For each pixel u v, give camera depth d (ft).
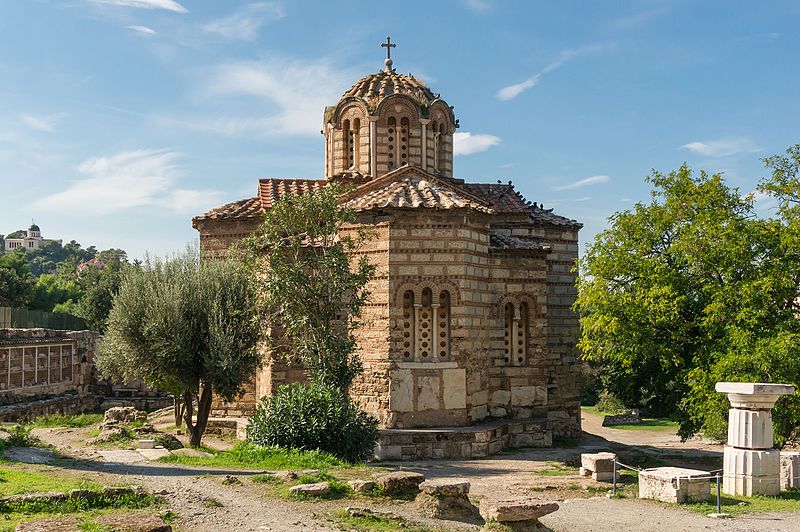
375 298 98.73
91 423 128.16
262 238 96.07
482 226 103.96
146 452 80.07
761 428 68.18
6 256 283.18
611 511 60.44
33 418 146.72
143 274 97.71
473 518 54.08
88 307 266.77
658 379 106.32
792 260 91.20
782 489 71.10
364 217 99.81
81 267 586.86
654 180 103.14
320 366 89.15
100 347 104.27
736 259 91.35
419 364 97.40
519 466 88.22
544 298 112.06
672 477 64.54
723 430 89.15
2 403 148.15
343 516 50.80
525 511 48.80
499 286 109.81
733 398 69.15
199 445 93.25
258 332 94.89
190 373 92.58
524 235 120.78
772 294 90.02
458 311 99.40
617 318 96.43
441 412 97.81
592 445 113.29
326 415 81.61
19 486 52.29
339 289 90.63
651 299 93.40
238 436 105.60
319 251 100.73
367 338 98.89
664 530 53.62
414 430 94.89
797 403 82.89
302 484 57.21
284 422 80.89
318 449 79.15
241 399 112.68
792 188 95.71
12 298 259.39
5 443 75.92
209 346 90.27
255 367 97.04
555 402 120.26
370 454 86.28
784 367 82.79
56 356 172.55
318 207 92.53
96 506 49.08
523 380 110.11
